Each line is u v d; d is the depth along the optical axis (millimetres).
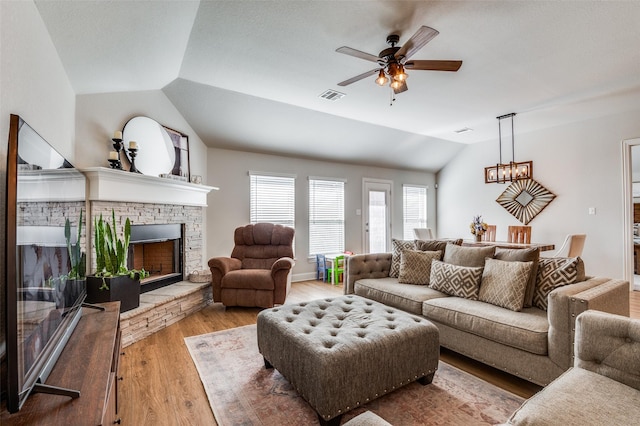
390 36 2586
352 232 6363
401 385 1928
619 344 1409
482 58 2988
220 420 1769
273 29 2539
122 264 2867
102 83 2924
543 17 2363
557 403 1210
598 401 1219
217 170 4961
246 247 4379
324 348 1744
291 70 3283
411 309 2777
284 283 3723
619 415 1140
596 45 2764
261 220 5336
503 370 2152
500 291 2418
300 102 4227
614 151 4754
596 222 4930
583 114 4777
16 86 1487
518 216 5918
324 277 5645
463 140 6426
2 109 1338
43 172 1289
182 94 3896
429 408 1863
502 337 2111
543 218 5562
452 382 2150
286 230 4371
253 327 3227
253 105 4223
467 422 1738
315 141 5344
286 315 2264
